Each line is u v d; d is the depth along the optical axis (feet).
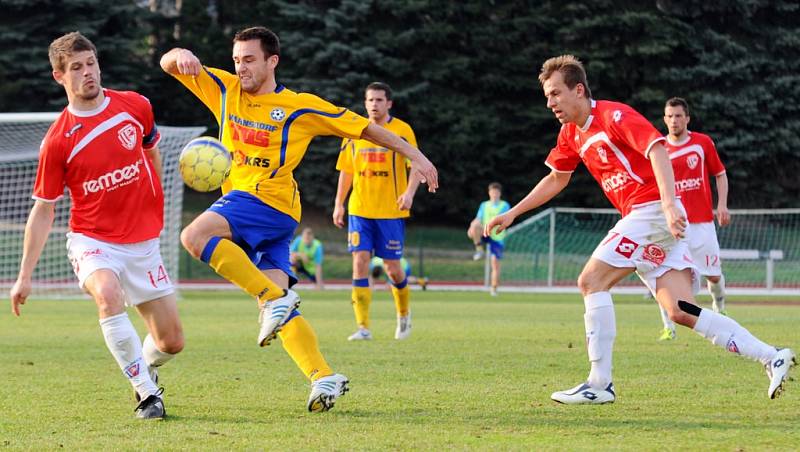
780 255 242.78
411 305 177.58
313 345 58.80
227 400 63.10
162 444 48.42
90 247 57.11
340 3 362.53
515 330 117.70
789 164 370.73
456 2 361.30
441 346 97.76
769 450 46.80
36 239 56.75
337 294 221.05
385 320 137.28
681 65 368.07
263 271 62.54
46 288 224.74
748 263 286.05
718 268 106.42
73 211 57.93
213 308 163.73
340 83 344.49
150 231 58.70
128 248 57.93
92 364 83.05
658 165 58.44
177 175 201.98
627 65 358.84
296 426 53.36
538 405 60.85
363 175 107.24
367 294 106.73
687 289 62.39
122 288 58.13
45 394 65.77
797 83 358.64
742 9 360.89
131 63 361.51
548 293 241.76
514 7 369.71
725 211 108.58
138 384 56.34
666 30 353.31
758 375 74.49
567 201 367.66
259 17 389.80
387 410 59.06
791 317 139.64
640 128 59.52
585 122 62.80
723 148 356.59
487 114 364.58
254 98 60.70
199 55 387.14
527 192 380.78
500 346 97.60
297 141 60.85
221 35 391.04
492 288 218.79
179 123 392.47
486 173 376.68
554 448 47.29
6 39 335.26
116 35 351.46
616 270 62.64
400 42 354.13
